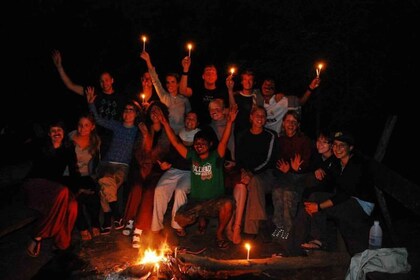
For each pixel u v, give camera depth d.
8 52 9.63
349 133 5.11
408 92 9.06
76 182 5.57
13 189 6.43
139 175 5.87
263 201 5.64
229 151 6.04
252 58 10.53
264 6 9.72
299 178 5.83
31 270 4.97
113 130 6.15
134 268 4.87
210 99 6.89
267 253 5.48
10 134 7.92
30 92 9.93
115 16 12.19
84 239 5.71
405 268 4.42
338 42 9.04
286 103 6.74
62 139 5.48
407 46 8.87
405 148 9.24
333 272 5.00
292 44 9.39
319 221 5.29
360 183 4.97
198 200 5.62
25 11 9.74
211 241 5.77
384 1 8.77
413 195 4.79
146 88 7.13
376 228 4.75
